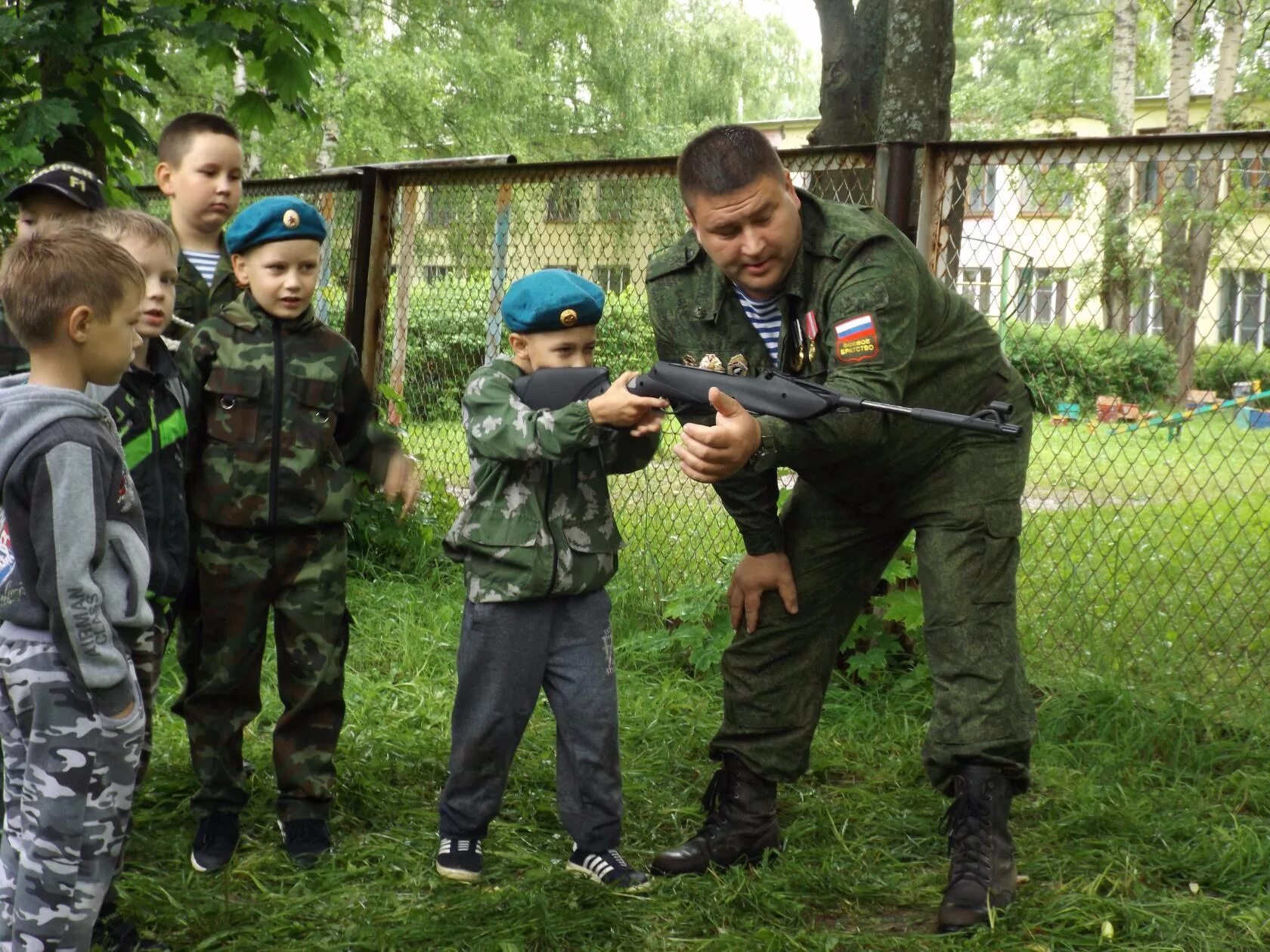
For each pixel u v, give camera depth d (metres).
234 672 3.08
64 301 2.19
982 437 2.99
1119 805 3.42
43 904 2.21
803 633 3.12
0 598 2.21
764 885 2.95
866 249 2.77
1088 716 4.03
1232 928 2.77
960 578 2.91
